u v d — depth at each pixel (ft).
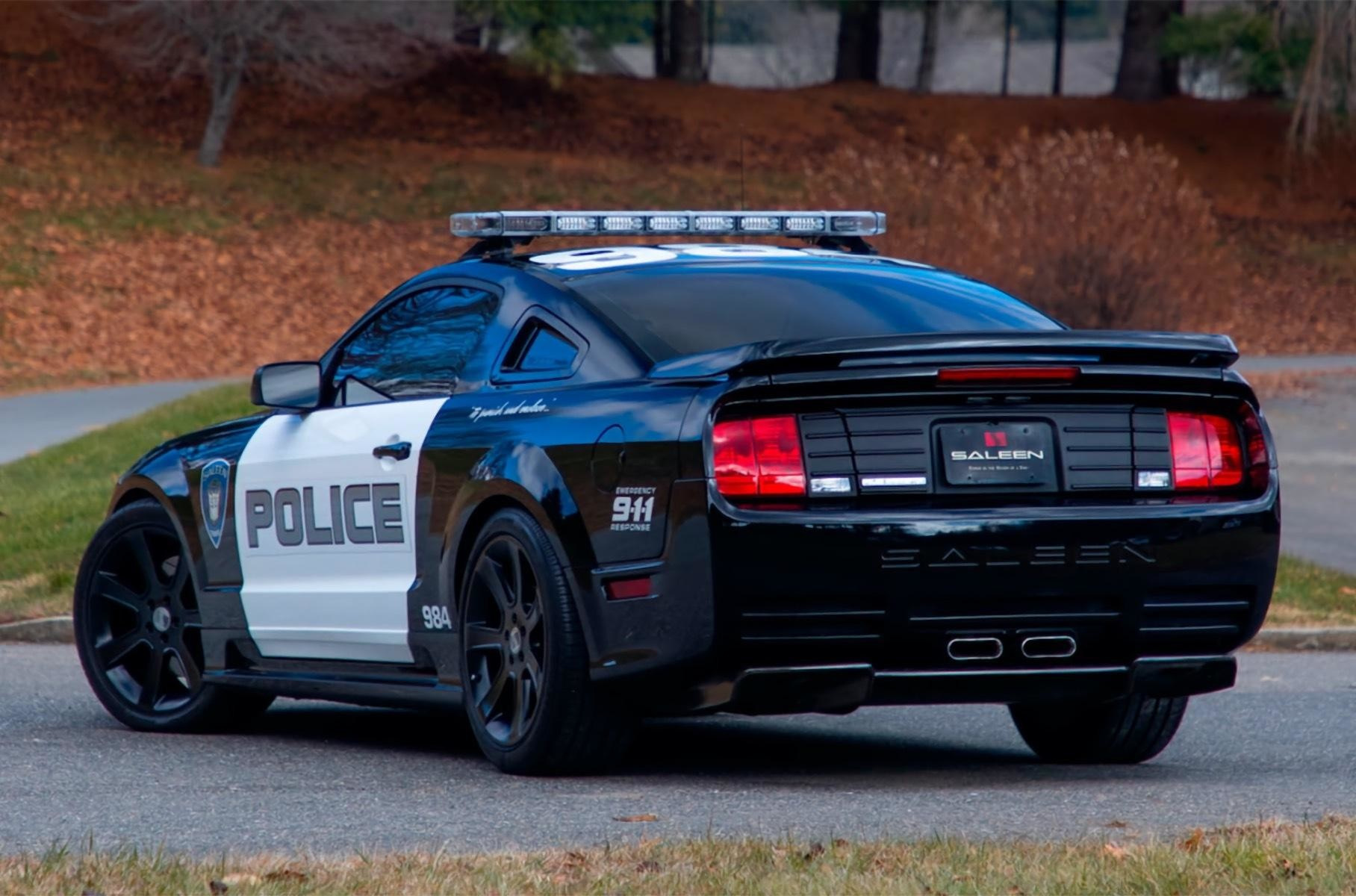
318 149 279.08
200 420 121.80
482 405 43.27
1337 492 114.32
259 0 262.06
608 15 303.68
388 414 46.16
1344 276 270.46
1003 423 38.45
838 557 36.94
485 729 42.32
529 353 43.24
